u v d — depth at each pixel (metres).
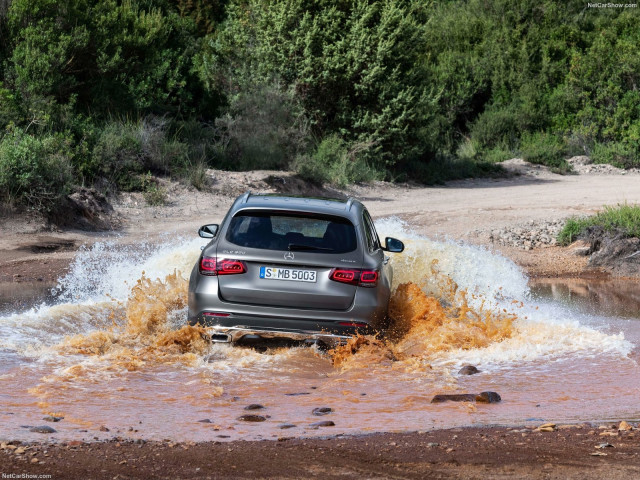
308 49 62.97
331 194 53.06
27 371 12.84
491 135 96.06
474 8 123.38
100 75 49.84
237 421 10.37
